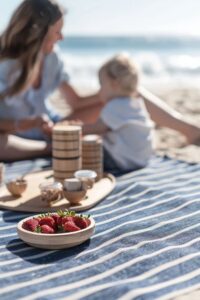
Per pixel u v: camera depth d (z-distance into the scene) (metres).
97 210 2.33
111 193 2.59
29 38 3.05
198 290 1.58
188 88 8.14
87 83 12.45
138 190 2.61
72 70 15.73
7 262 1.77
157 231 2.04
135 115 3.13
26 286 1.59
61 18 3.09
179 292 1.55
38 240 1.83
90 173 2.55
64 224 1.89
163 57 21.78
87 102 3.63
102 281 1.62
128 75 3.08
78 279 1.64
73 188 2.31
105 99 3.22
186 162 3.33
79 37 28.62
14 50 3.13
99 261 1.78
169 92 7.41
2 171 2.74
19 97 3.38
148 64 18.53
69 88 3.62
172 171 3.11
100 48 27.77
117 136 3.11
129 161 3.15
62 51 25.50
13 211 2.31
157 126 4.77
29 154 3.39
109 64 3.13
